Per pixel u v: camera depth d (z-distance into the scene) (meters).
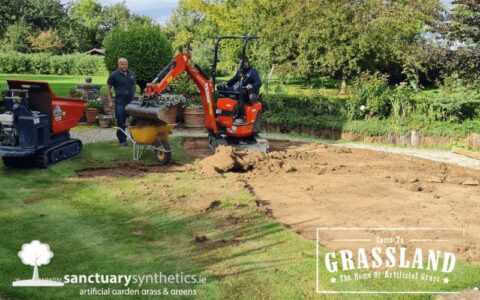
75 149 10.62
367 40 20.72
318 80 30.22
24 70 52.44
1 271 5.34
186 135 13.55
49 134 9.66
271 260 5.77
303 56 21.64
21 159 9.51
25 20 68.44
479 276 5.55
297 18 21.56
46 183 8.63
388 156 11.81
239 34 32.12
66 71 53.59
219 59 36.03
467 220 7.41
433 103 14.09
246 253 5.95
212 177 9.29
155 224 6.84
